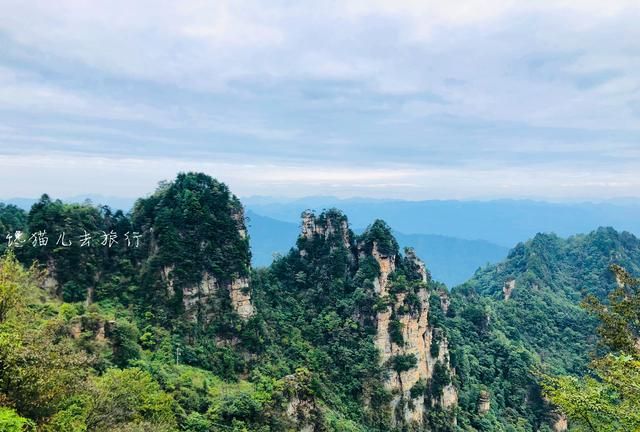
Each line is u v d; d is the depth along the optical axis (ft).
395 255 334.44
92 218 271.90
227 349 253.85
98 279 258.98
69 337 181.16
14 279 127.85
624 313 126.93
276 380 231.30
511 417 354.95
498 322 470.80
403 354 290.15
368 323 298.15
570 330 504.02
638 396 95.76
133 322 235.20
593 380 109.19
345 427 233.55
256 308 293.02
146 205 288.71
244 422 191.21
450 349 346.74
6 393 95.20
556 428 358.64
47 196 269.85
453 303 456.86
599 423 99.19
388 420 272.10
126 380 151.84
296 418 212.64
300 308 321.11
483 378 381.40
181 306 254.68
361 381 278.26
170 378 198.08
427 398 303.68
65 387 107.24
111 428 126.62
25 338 106.32
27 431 92.79
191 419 177.06
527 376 384.47
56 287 242.58
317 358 284.00
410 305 297.94
